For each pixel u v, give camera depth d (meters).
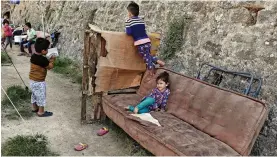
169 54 5.65
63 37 10.84
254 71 4.07
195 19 5.32
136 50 4.93
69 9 11.03
